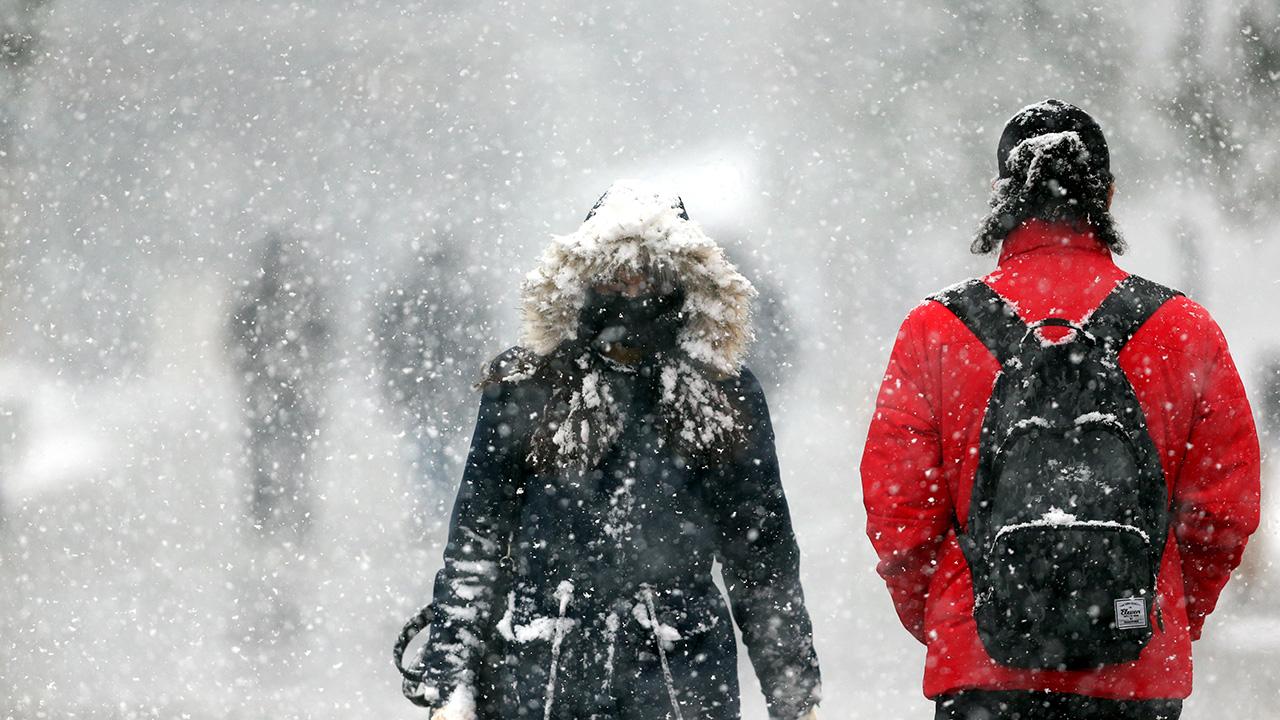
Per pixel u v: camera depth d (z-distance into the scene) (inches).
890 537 512.1
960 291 508.7
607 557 516.1
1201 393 493.4
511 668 519.8
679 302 518.6
